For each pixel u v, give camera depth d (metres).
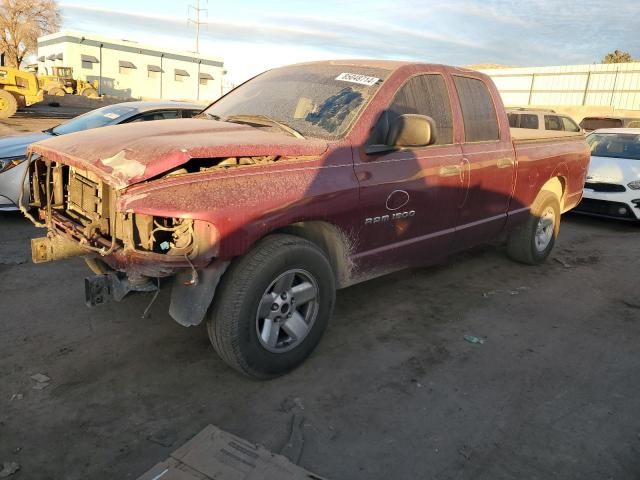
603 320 4.73
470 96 4.80
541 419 3.19
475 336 4.27
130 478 2.57
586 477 2.72
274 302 3.33
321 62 4.64
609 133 10.26
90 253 3.58
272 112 4.12
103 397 3.21
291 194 3.26
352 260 3.82
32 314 4.21
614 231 8.54
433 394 3.41
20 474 2.57
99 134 3.51
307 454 2.79
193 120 3.97
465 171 4.57
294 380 3.49
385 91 3.99
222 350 3.20
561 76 37.72
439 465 2.76
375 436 2.97
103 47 52.44
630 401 3.43
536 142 5.72
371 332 4.24
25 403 3.11
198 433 2.86
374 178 3.77
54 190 3.73
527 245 5.98
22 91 26.05
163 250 3.00
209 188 2.98
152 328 4.09
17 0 54.28
